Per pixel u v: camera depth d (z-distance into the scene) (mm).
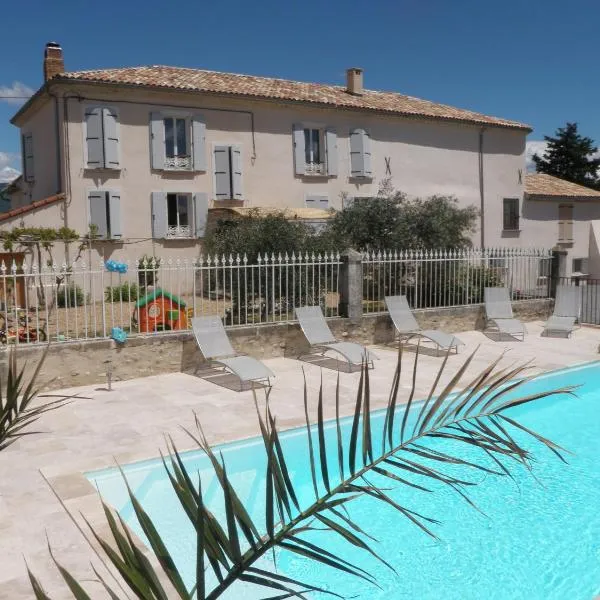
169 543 4984
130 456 6605
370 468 2109
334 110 21188
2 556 4402
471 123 24125
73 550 4500
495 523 5602
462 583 4691
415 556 5062
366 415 2137
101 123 17609
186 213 19625
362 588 4590
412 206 18359
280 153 20500
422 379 9961
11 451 6727
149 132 18453
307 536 5355
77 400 8727
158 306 11375
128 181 18297
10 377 2662
